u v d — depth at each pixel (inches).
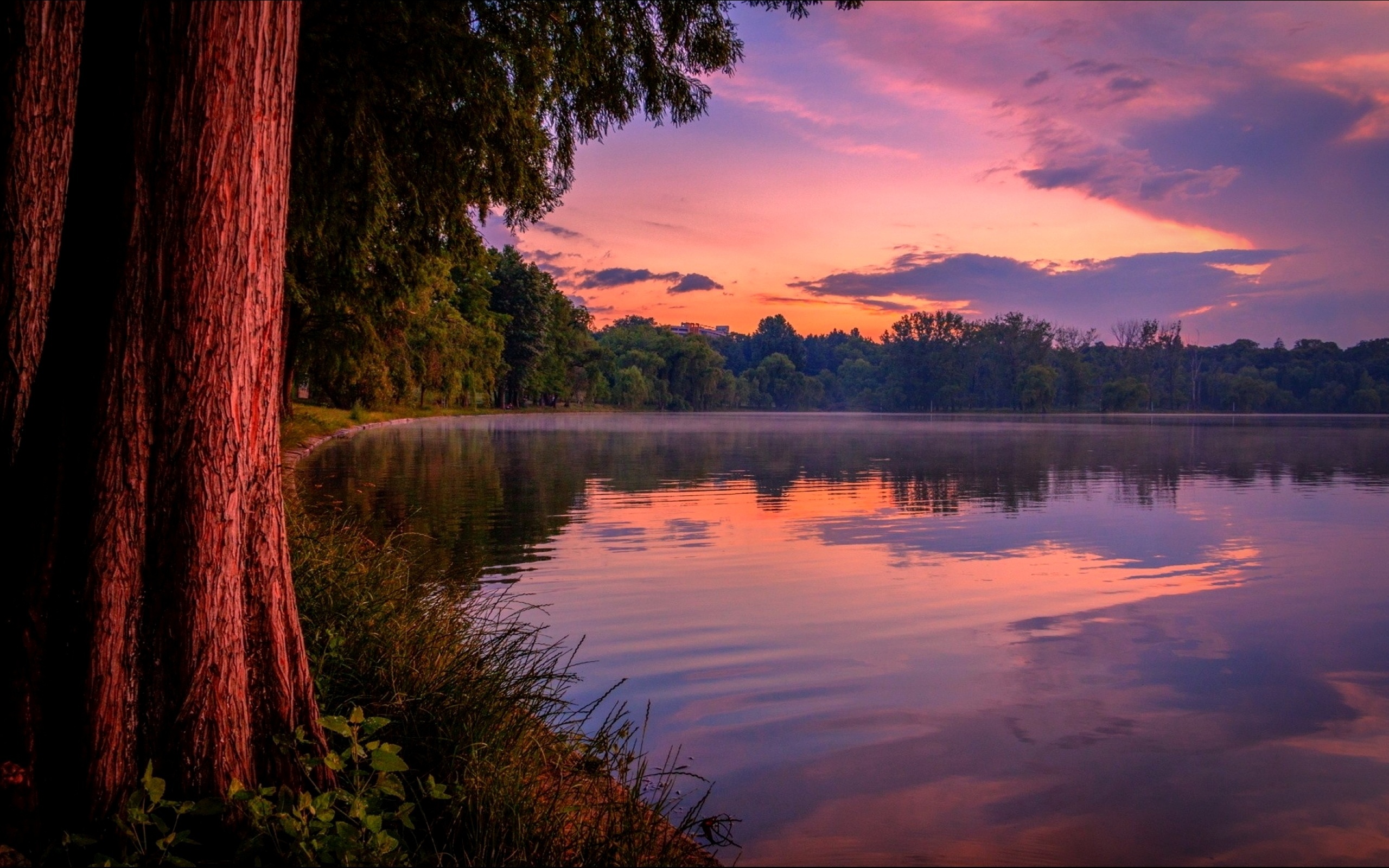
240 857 110.4
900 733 178.7
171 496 114.3
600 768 157.8
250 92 116.5
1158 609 286.7
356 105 296.7
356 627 185.3
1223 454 1190.9
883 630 259.3
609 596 301.0
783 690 206.1
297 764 124.7
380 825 115.9
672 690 205.5
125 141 112.9
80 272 115.2
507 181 337.4
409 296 460.4
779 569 348.8
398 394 1699.1
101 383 112.8
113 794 110.7
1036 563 366.9
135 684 113.7
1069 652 236.7
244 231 117.6
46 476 113.6
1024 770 160.7
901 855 129.7
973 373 6948.8
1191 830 138.6
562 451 1085.8
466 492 601.6
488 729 151.6
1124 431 2207.2
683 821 131.1
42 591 111.9
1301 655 234.7
